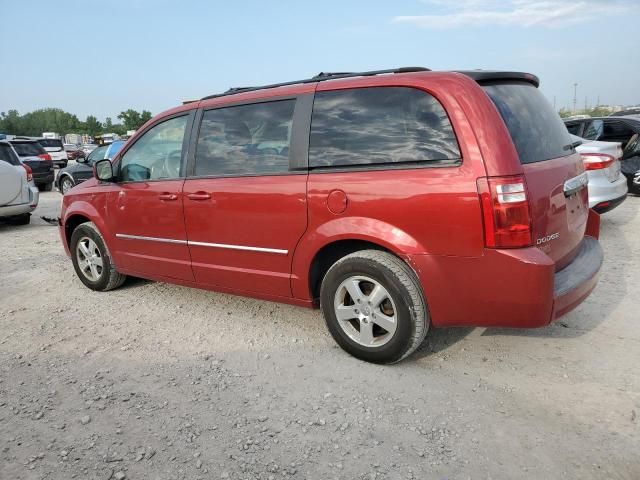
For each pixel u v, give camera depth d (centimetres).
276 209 371
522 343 384
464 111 304
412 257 317
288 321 443
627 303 452
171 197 437
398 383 332
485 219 294
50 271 629
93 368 370
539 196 306
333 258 375
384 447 272
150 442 282
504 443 272
